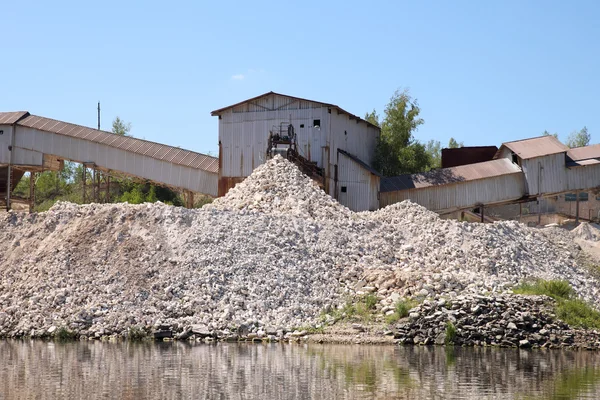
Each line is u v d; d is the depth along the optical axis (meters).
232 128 66.56
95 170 69.81
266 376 27.38
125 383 26.20
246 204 49.94
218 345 35.00
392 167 75.00
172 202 84.75
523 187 66.31
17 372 28.19
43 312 39.44
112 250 43.22
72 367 29.16
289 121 64.94
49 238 46.25
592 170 66.62
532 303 37.62
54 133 69.19
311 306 39.44
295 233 44.66
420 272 41.59
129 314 38.28
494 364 30.23
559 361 31.22
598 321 37.59
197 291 39.47
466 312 36.84
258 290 39.72
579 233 58.62
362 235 46.56
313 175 61.03
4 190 70.56
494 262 44.97
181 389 25.31
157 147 69.06
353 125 70.12
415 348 34.56
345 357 31.61
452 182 65.69
